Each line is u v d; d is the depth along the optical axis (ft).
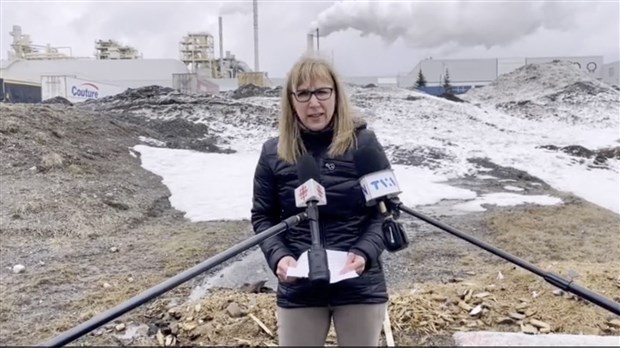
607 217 22.95
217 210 24.16
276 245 6.91
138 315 11.75
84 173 26.30
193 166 31.96
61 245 17.80
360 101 66.95
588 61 176.76
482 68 179.63
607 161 38.17
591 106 75.66
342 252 6.81
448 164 36.60
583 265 15.29
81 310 12.23
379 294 6.77
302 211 7.17
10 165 24.82
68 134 31.48
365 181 6.90
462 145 44.91
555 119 70.03
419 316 11.12
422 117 60.64
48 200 21.38
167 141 38.42
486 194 28.35
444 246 18.06
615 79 164.35
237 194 26.55
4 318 11.82
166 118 45.68
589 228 20.99
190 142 39.14
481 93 99.81
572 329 10.80
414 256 16.85
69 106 43.47
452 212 23.97
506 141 49.03
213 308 11.79
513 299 12.25
